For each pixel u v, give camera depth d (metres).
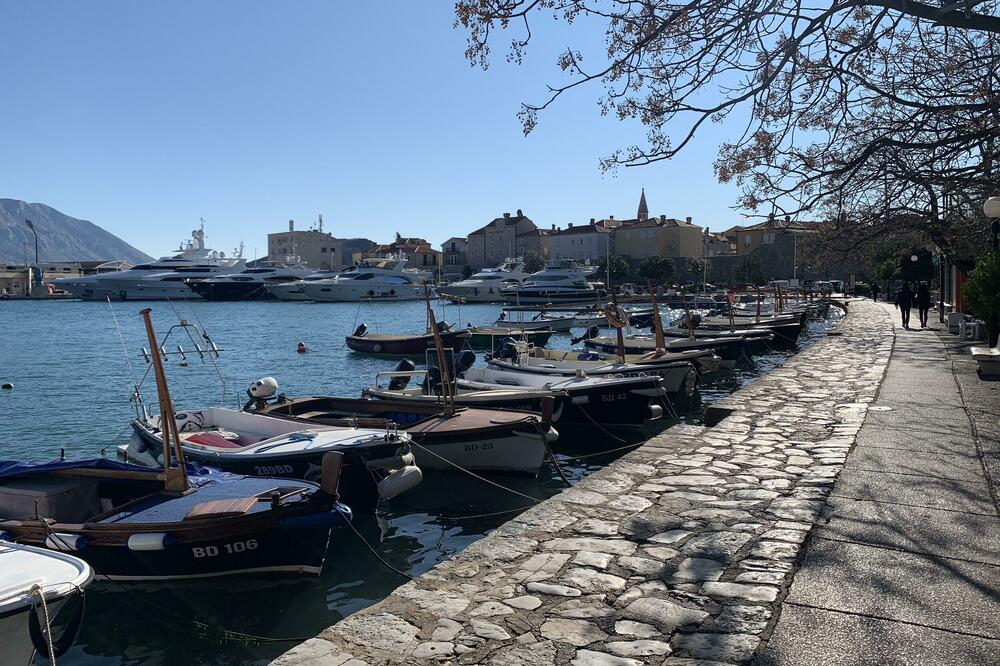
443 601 5.35
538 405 17.72
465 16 9.17
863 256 13.42
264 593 9.55
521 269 106.62
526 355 24.17
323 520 9.15
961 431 10.38
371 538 11.73
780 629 4.61
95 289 107.25
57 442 20.31
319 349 47.66
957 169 10.93
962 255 19.22
